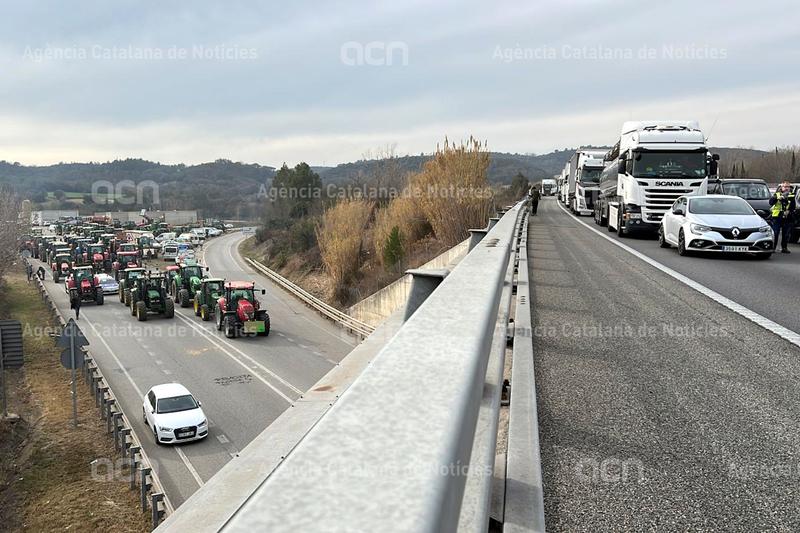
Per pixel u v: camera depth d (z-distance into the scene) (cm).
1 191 5519
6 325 2022
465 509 158
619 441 330
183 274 4147
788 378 454
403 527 60
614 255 1407
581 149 3875
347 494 68
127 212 12388
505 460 255
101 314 3778
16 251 5172
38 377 2470
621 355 520
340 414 93
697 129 1995
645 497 265
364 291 3241
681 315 704
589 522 244
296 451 81
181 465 1594
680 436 338
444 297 207
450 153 2525
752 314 711
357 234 3728
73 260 5869
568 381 443
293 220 6912
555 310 732
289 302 4122
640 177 1902
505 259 417
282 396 2170
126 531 1266
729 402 398
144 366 2550
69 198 13025
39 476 1559
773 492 270
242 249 8200
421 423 90
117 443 1723
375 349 365
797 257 1399
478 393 140
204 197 12762
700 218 1377
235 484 213
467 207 2436
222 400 2125
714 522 245
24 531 1297
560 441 329
